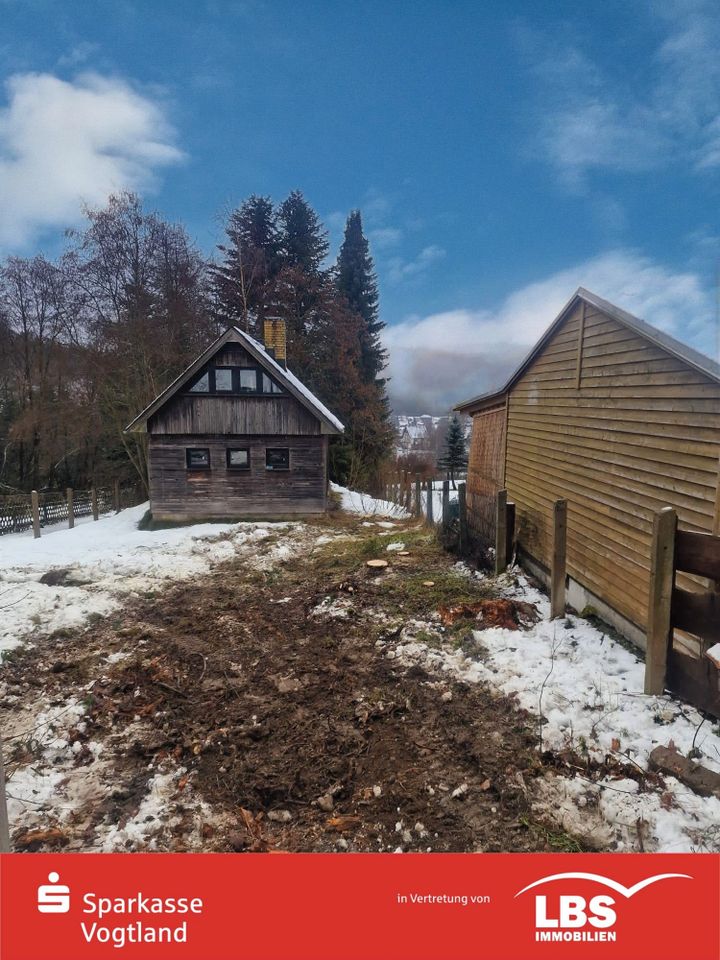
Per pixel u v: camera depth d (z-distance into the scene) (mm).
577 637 5609
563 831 2988
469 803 3291
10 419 26469
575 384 6723
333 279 34688
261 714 4488
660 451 4887
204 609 7387
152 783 3625
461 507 9641
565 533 6168
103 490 20844
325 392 29578
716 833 2820
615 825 2986
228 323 29375
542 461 7895
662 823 2932
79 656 5773
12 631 6422
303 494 15328
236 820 3256
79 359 22781
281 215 32750
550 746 3748
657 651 4145
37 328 24688
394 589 7766
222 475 15023
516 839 2971
